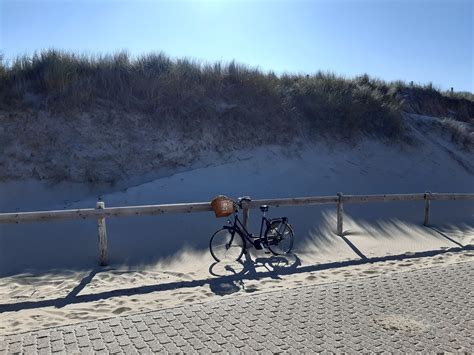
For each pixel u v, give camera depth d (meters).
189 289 6.88
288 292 6.56
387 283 7.05
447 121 23.38
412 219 12.27
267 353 4.58
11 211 11.04
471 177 19.47
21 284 7.04
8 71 14.10
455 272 7.75
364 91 19.97
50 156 12.60
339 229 10.38
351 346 4.76
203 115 15.13
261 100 16.73
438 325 5.36
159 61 16.23
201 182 13.08
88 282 7.16
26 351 4.58
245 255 8.79
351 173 15.98
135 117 14.28
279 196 13.24
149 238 9.27
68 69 14.38
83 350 4.61
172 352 4.58
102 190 12.55
